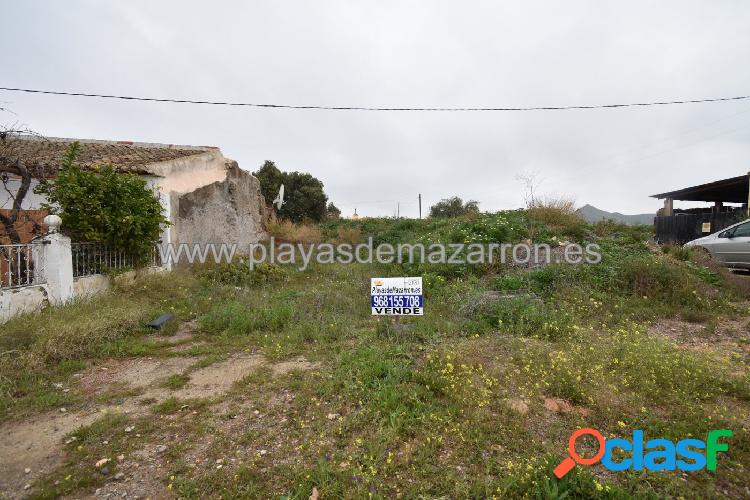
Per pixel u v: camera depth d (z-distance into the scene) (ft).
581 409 9.53
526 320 16.16
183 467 7.56
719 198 53.67
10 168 19.52
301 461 7.69
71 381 11.57
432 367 11.28
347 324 16.49
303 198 83.05
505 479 6.89
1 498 6.81
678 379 10.65
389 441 8.07
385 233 47.85
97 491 6.99
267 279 26.78
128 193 21.18
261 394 10.54
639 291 20.30
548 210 36.88
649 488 6.75
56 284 17.42
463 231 32.50
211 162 35.96
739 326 16.46
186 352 13.94
